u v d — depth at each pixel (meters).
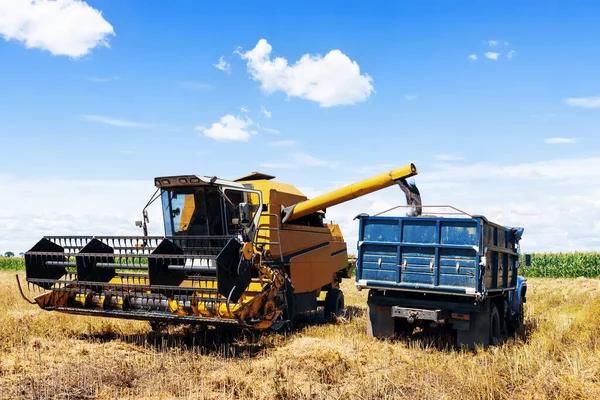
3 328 10.40
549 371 7.41
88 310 10.31
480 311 10.12
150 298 10.08
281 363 8.50
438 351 10.02
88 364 8.09
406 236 10.42
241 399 6.71
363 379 7.56
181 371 8.00
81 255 10.33
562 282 28.89
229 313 9.01
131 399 6.69
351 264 16.86
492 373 7.53
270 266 11.83
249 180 13.37
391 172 12.46
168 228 12.05
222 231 11.57
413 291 10.41
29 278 10.78
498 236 11.23
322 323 13.96
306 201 12.84
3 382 7.08
